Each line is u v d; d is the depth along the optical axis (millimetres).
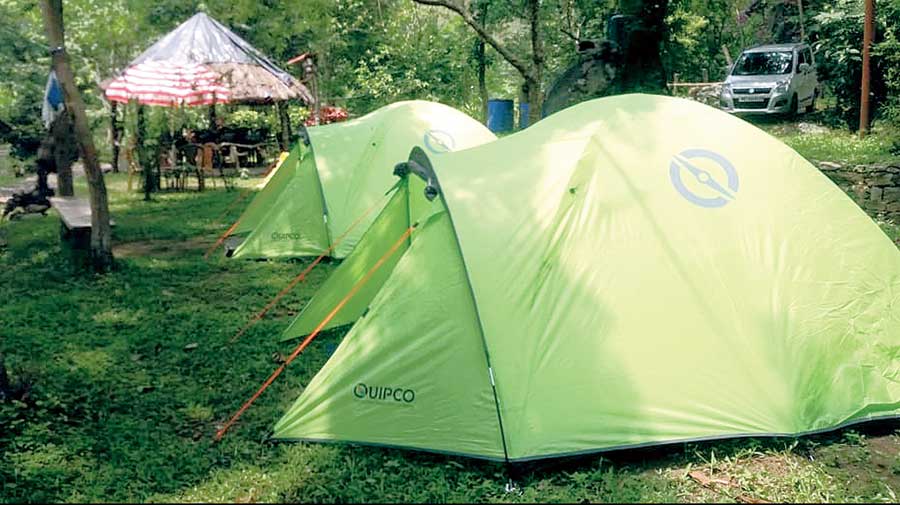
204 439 5004
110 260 9273
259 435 5066
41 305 7852
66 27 16609
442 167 5473
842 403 5051
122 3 16750
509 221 5102
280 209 10031
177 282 8859
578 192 5234
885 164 11617
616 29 9633
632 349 4844
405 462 4676
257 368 6223
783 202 5512
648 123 5668
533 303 4863
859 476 4621
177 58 16359
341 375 4965
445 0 10844
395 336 4934
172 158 16984
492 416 4629
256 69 17469
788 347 5059
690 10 21078
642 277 5016
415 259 5129
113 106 16703
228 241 10844
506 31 23578
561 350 4777
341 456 4734
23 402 5406
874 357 5207
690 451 4793
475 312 4801
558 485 4488
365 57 24500
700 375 4875
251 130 21312
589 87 9625
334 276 6883
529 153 5578
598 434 4645
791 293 5199
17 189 16328
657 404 4766
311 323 6910
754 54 20281
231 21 19672
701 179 5430
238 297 8289
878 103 15461
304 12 14719
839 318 5223
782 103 19047
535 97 11461
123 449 4836
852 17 15773
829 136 15383
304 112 21438
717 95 21500
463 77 24188
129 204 14617
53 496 4340
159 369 6230
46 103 13594
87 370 6133
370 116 10578
